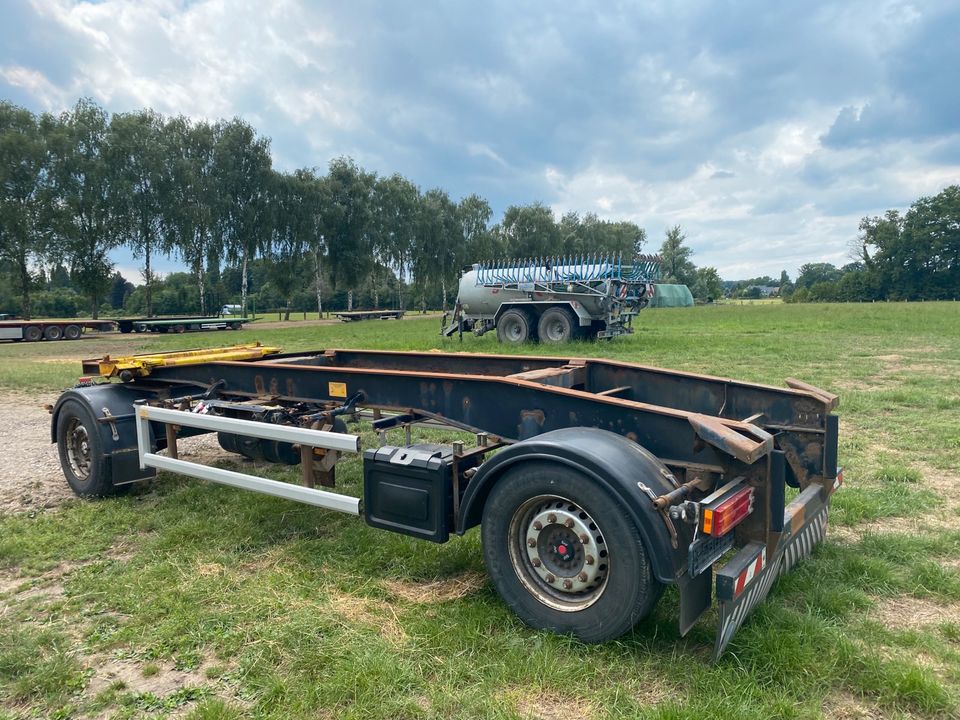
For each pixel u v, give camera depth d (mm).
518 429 3373
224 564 3684
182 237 43094
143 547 3969
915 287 80812
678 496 2520
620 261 17234
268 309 86438
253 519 4328
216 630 2920
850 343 15328
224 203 43469
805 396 3477
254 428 4012
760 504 2629
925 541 3744
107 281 41938
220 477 4211
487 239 65125
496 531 2895
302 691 2434
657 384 4012
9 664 2691
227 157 44000
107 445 4762
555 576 2760
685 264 103750
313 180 50125
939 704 2266
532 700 2363
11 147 37438
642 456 2664
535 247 71062
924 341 15641
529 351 15055
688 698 2314
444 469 3064
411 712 2291
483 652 2664
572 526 2680
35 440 7316
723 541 2625
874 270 84500
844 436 6289
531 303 17781
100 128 41000
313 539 4016
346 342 20922
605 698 2338
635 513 2451
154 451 5016
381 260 57375
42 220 38688
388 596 3229
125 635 2895
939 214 80312
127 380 4949
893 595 3162
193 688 2504
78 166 39375
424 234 59750
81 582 3498
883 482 4918
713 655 2547
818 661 2496
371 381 4039
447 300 81750
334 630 2879
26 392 11289
